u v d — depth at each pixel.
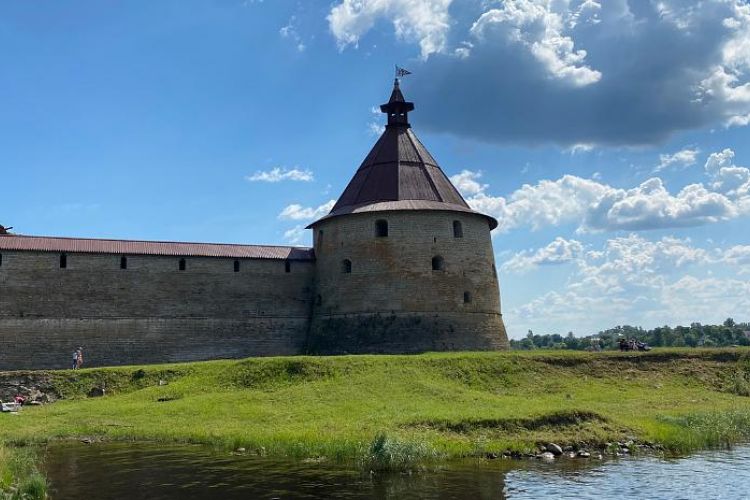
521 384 35.03
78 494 18.72
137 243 48.22
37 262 44.66
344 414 28.09
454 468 21.66
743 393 36.41
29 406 32.88
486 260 50.03
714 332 134.62
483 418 26.03
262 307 49.41
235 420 28.06
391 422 26.11
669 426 26.86
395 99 53.88
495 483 19.86
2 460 20.52
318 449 23.06
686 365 39.22
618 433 25.56
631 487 19.44
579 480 20.20
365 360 35.81
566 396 33.38
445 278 47.28
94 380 35.22
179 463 22.16
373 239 47.75
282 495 18.62
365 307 47.09
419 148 53.28
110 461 22.44
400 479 20.33
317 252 51.44
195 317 47.47
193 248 48.97
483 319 48.34
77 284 45.28
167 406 30.44
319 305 49.91
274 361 35.31
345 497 18.45
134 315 46.16
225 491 19.02
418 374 34.47
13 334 43.34
